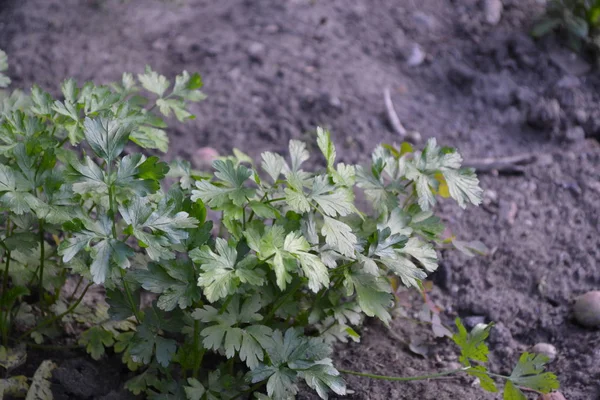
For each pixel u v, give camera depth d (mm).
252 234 673
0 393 712
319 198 680
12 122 695
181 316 697
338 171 697
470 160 936
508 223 886
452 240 793
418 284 696
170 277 672
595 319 791
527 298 830
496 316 817
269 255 657
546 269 848
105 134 663
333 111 977
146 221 658
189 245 677
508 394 682
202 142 947
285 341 678
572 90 994
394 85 1014
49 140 691
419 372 762
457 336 702
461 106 998
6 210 691
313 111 976
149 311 696
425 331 798
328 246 688
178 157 929
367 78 1014
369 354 774
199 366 720
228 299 671
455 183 715
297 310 707
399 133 961
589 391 743
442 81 1023
